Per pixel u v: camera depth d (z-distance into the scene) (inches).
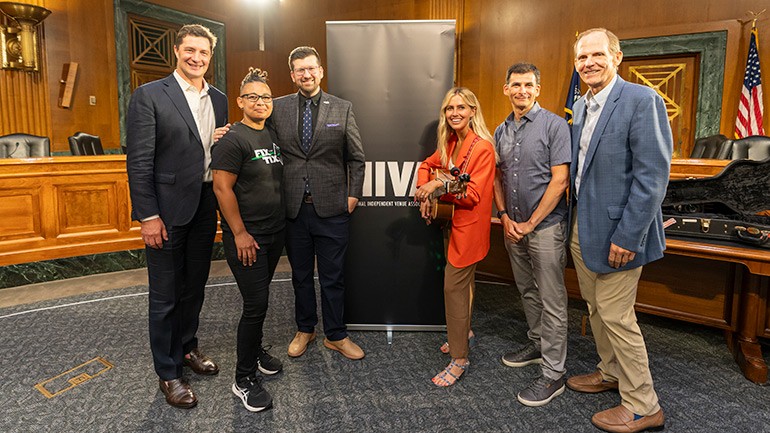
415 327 120.7
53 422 83.6
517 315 133.2
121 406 88.6
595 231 78.5
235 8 336.5
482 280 135.5
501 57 287.3
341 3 328.8
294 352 107.5
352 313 121.2
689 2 241.3
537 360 103.7
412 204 116.6
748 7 230.1
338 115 101.6
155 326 87.4
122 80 270.4
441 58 112.4
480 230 89.5
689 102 251.8
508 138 94.0
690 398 90.4
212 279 165.8
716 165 155.1
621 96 75.5
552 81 275.1
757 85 224.7
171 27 299.7
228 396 92.1
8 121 227.1
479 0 289.1
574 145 84.4
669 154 71.4
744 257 90.4
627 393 81.0
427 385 96.0
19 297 148.3
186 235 89.7
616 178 76.2
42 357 107.2
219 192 79.6
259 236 83.4
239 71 335.0
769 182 98.1
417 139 114.7
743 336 100.4
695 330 121.3
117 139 272.2
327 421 84.1
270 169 83.6
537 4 274.4
